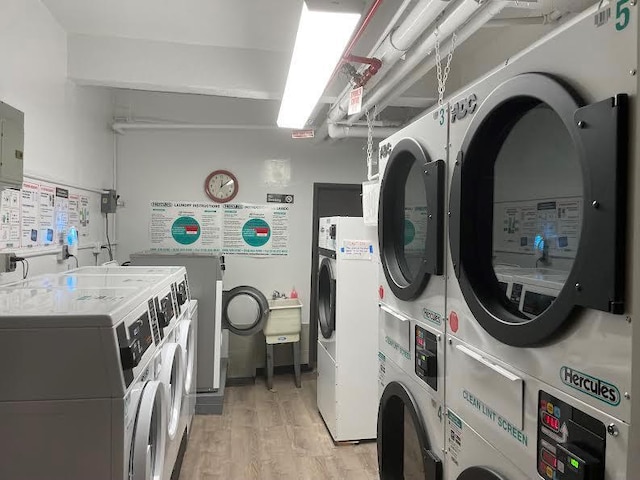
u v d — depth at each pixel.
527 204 1.22
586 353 0.78
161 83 3.00
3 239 2.10
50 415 1.24
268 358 4.20
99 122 3.76
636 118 0.69
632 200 0.69
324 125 3.80
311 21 1.75
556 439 0.85
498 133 1.14
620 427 0.71
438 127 1.38
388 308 1.85
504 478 1.01
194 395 3.29
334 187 4.77
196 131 4.48
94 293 1.67
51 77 2.66
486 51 2.94
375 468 2.78
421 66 2.34
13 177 1.85
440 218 1.35
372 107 3.17
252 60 3.10
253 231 4.61
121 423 1.27
